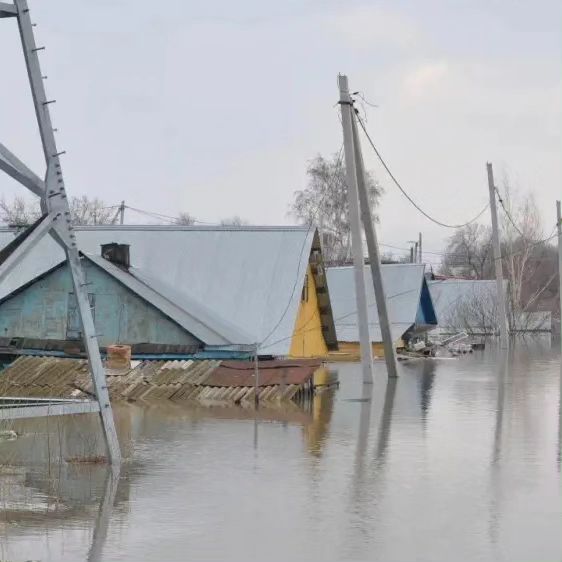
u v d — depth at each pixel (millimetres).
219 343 36344
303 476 17828
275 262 43500
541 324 99062
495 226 70812
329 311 47625
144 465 18703
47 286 38344
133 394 31547
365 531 13734
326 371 48219
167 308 37844
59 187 17672
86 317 18141
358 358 59906
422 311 71312
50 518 14273
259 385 31984
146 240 45594
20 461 18828
